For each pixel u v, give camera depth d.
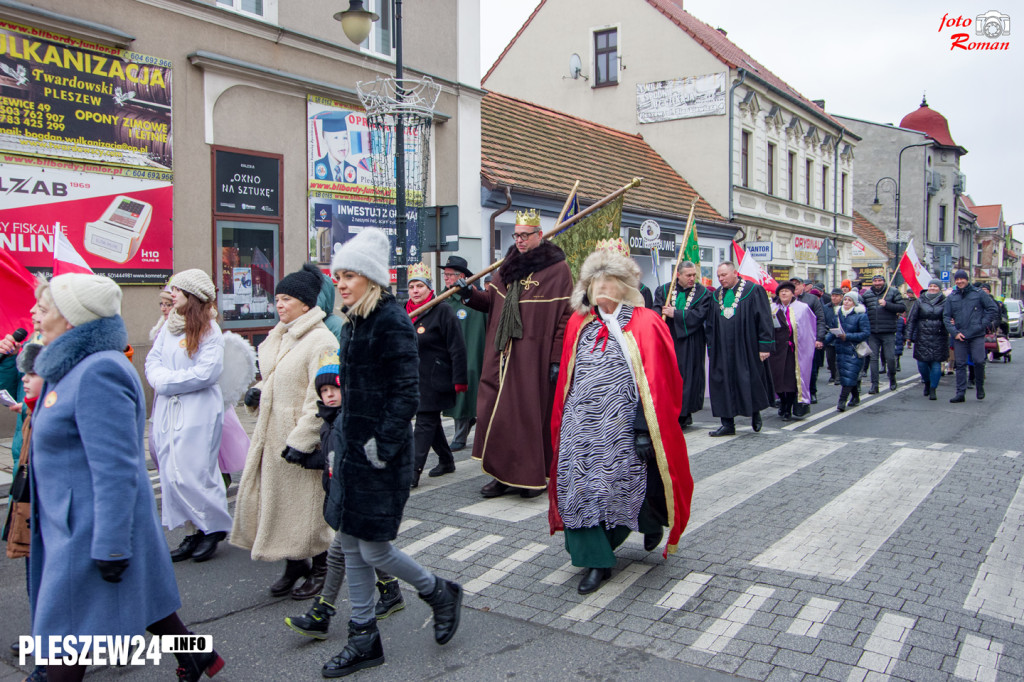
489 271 5.99
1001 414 9.98
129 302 9.29
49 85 8.49
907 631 3.61
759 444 8.02
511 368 5.93
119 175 9.12
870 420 9.62
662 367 4.21
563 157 18.80
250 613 3.96
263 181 10.77
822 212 31.50
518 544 4.94
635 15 25.08
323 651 3.55
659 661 3.40
